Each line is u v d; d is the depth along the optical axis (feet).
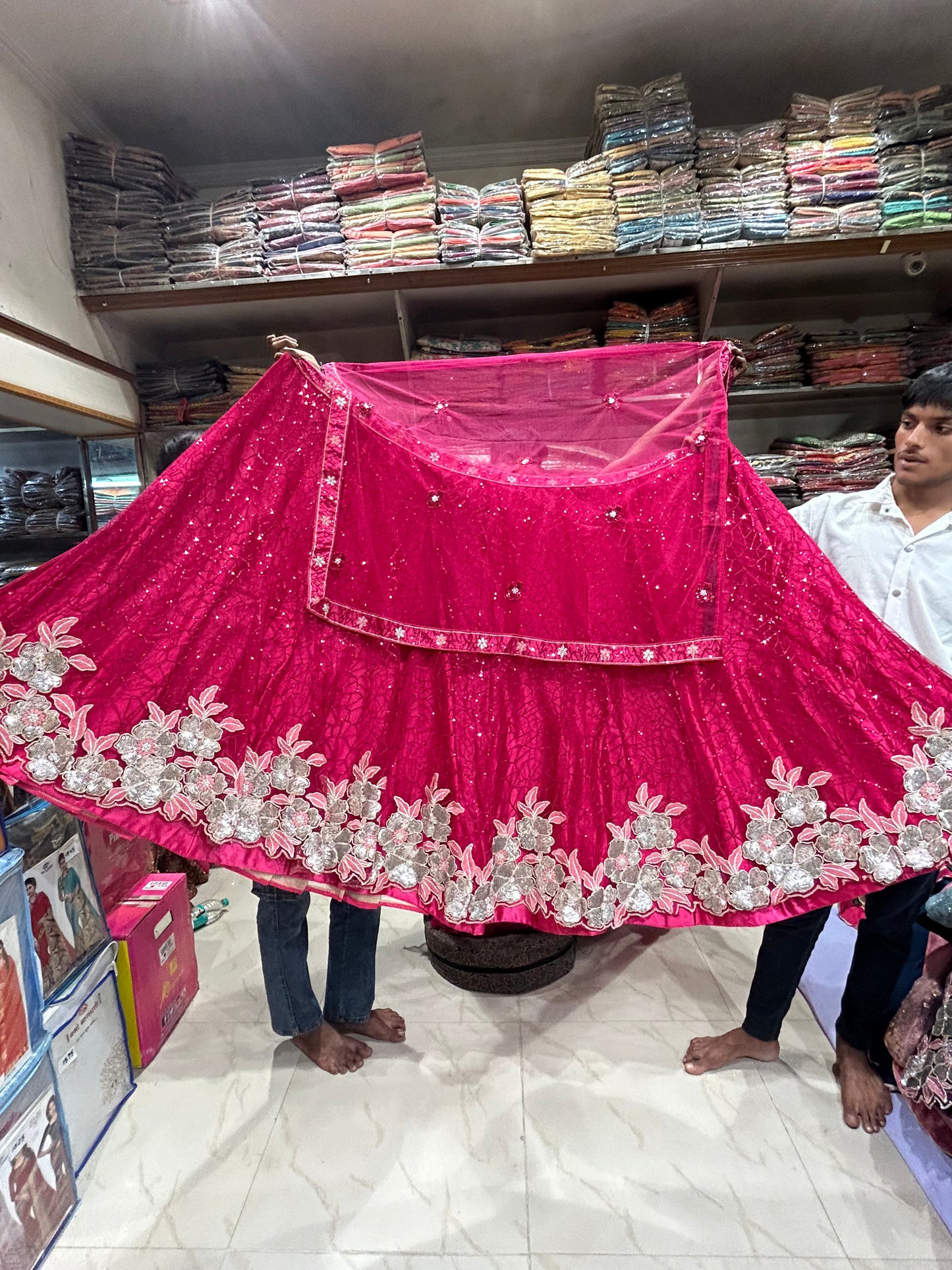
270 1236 3.83
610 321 8.40
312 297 8.15
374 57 7.28
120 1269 3.67
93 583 3.60
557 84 7.89
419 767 3.98
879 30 7.17
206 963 6.30
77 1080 4.23
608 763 4.00
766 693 3.89
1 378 6.63
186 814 3.64
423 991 5.87
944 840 3.68
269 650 3.80
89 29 6.68
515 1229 3.84
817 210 7.50
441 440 4.00
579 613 3.93
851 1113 4.48
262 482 3.80
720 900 3.91
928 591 4.89
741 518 3.88
